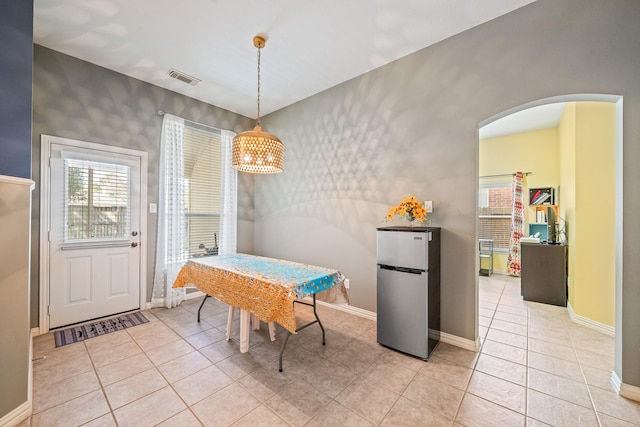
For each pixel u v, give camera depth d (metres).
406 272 2.31
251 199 4.61
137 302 3.29
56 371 2.03
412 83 2.76
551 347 2.44
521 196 5.33
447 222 2.54
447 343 2.52
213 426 1.52
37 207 2.61
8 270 1.53
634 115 1.77
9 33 1.67
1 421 1.46
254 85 3.44
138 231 3.30
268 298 1.96
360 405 1.69
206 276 2.59
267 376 1.99
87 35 2.50
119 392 1.80
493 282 4.94
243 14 2.24
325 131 3.56
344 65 3.00
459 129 2.47
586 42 1.91
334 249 3.46
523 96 2.15
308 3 2.12
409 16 2.26
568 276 3.56
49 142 2.67
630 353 1.76
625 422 1.55
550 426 1.53
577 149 2.99
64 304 2.77
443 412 1.64
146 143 3.36
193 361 2.19
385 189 2.98
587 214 2.93
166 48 2.70
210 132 4.04
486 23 2.32
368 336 2.68
